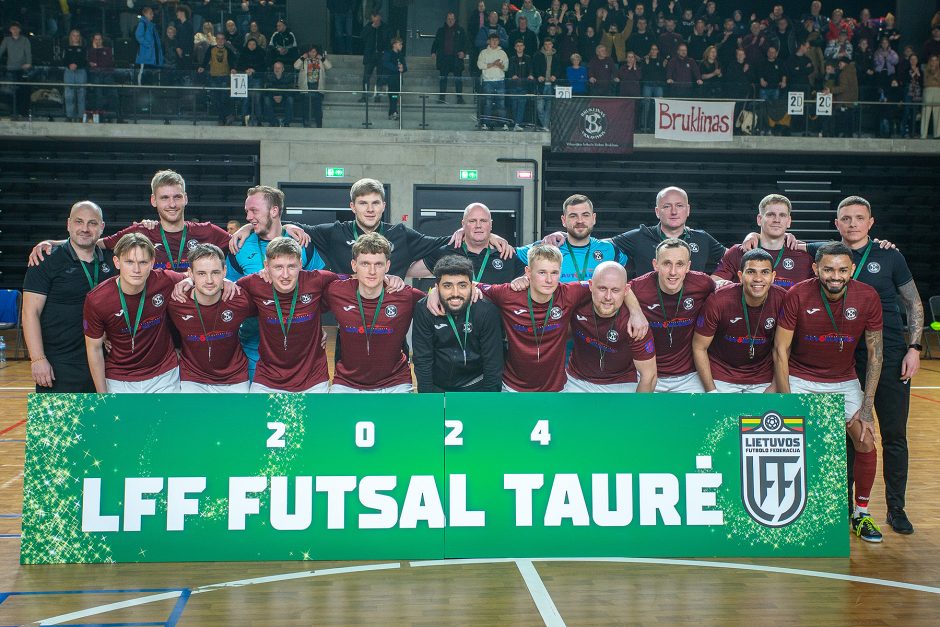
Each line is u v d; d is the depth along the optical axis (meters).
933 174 17.38
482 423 4.34
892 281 4.91
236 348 4.88
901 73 15.94
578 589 3.88
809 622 3.54
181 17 15.19
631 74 15.26
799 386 4.85
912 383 10.96
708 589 3.90
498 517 4.32
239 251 5.39
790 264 5.21
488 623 3.50
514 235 15.62
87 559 4.20
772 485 4.40
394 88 15.30
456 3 17.67
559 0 16.64
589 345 4.86
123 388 4.75
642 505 4.36
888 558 4.38
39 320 4.89
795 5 19.66
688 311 4.92
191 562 4.23
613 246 5.56
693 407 4.39
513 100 15.37
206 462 4.26
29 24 15.60
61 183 16.36
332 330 14.94
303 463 4.28
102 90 15.14
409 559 4.28
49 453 4.23
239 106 15.26
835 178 17.31
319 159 15.33
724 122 15.50
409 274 5.57
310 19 17.38
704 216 17.11
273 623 3.49
